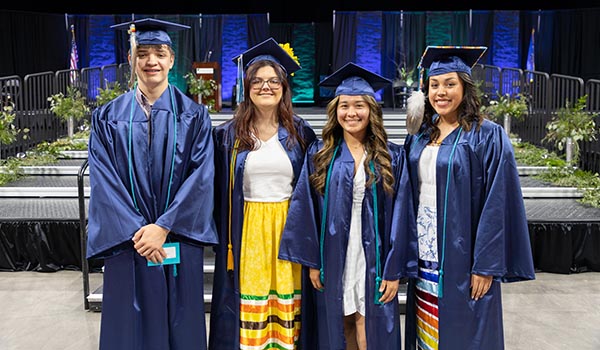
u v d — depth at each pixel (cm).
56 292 525
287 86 320
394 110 1348
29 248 581
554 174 757
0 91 908
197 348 308
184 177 304
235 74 1573
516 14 1517
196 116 309
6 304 496
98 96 1042
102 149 299
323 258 310
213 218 320
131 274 297
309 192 310
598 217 594
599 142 845
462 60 302
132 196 296
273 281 321
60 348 410
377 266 307
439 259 300
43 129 951
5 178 753
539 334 433
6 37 1495
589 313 475
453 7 1602
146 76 304
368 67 1538
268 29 1559
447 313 300
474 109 302
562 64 1531
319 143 324
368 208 307
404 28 1524
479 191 297
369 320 307
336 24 1528
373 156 308
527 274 299
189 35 1557
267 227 314
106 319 303
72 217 586
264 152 315
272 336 325
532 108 955
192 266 305
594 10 1487
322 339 317
